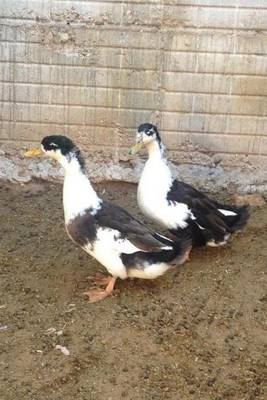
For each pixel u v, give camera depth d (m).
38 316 1.38
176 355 1.28
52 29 1.82
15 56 1.86
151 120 1.93
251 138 1.94
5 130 1.95
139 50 1.84
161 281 1.52
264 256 1.64
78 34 1.83
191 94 1.89
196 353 1.29
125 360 1.26
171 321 1.38
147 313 1.40
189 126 1.93
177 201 1.58
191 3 1.78
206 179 1.98
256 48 1.83
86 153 1.97
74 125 1.94
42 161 1.97
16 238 1.67
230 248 1.67
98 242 1.39
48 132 1.95
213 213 1.60
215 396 1.19
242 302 1.46
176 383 1.21
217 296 1.48
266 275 1.56
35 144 1.96
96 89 1.89
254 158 1.96
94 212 1.40
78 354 1.27
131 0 1.78
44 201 1.88
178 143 1.96
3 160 1.97
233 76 1.87
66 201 1.41
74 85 1.89
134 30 1.82
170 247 1.40
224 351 1.30
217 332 1.36
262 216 1.84
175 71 1.87
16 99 1.91
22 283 1.49
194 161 1.98
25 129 1.95
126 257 1.39
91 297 1.44
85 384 1.20
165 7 1.79
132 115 1.92
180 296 1.47
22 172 1.97
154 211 1.60
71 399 1.16
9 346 1.28
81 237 1.41
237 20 1.80
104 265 1.43
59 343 1.29
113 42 1.83
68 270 1.55
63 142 1.39
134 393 1.18
